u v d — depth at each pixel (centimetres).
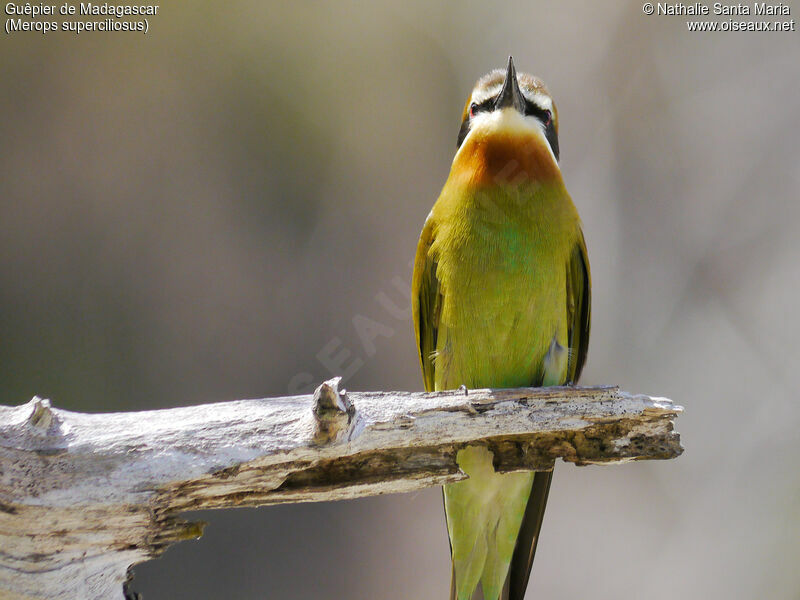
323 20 1243
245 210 1182
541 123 763
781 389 1142
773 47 1194
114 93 1166
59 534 494
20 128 1140
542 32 1284
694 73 1217
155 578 1049
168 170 1170
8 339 1105
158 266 1146
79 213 1143
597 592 1130
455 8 1293
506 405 562
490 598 769
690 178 1207
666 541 1140
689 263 1193
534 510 753
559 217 739
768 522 1118
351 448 534
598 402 574
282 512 1095
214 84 1195
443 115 1283
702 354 1172
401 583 1099
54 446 491
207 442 511
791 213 1168
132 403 1109
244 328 1144
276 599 1069
